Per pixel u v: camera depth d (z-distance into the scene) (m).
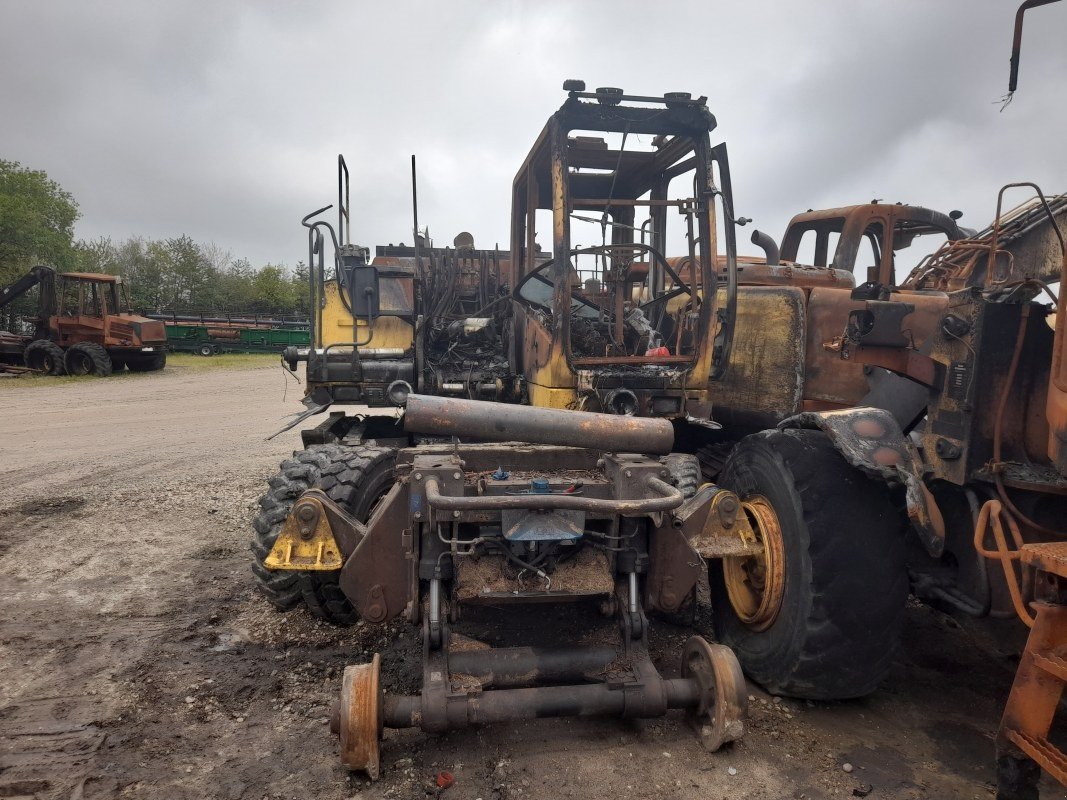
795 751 2.77
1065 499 2.50
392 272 5.94
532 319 5.12
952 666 3.52
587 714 2.64
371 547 2.94
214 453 9.13
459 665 2.72
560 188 4.36
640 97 4.36
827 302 4.59
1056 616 2.04
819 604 2.81
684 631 3.91
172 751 2.77
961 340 2.63
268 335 30.38
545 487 2.89
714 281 4.55
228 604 4.24
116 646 3.68
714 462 4.97
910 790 2.54
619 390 4.38
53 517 6.08
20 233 33.50
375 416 5.98
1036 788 2.11
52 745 2.80
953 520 3.02
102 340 20.17
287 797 2.50
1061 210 4.38
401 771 2.64
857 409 2.97
